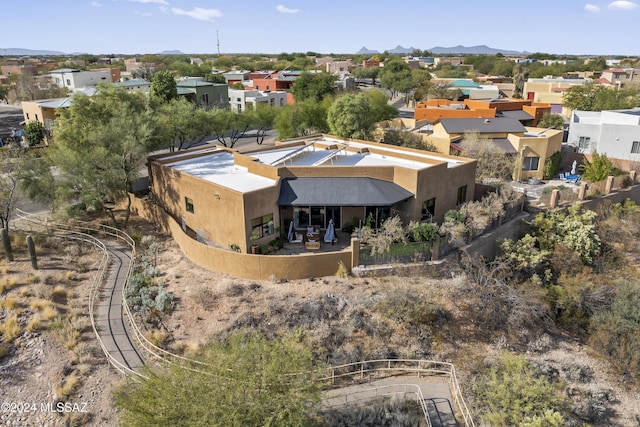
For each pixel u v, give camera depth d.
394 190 34.22
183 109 52.94
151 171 40.53
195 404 16.80
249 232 31.30
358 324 26.62
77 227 38.38
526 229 40.00
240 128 64.88
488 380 23.95
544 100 100.06
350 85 117.56
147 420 16.70
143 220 41.31
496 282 30.77
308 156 40.72
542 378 23.50
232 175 36.53
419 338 26.62
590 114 70.12
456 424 21.33
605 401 25.08
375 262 31.09
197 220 35.38
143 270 31.75
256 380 18.00
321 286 29.12
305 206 34.31
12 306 26.42
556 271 35.84
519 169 54.94
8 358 23.17
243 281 29.62
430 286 29.83
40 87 109.44
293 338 24.09
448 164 39.66
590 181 53.66
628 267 38.88
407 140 58.97
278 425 17.08
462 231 33.19
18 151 41.12
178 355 23.00
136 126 39.69
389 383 23.81
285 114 65.19
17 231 36.50
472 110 70.38
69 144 39.75
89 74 110.88
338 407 21.95
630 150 57.62
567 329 31.12
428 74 146.88
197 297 27.62
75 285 29.84
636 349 27.41
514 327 28.77
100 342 24.36
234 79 144.50
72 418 20.12
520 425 20.42
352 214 35.25
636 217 46.72
